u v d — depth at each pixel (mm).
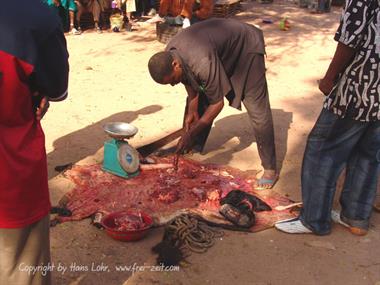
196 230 3646
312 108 6488
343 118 3469
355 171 3715
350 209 3789
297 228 3752
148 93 6738
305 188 3729
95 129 5492
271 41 10078
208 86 3727
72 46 9227
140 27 11047
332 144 3586
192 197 4105
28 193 2254
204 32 3820
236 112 6184
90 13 10898
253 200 4027
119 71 7730
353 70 3318
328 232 3785
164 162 4688
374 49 3230
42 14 2104
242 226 3760
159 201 4023
